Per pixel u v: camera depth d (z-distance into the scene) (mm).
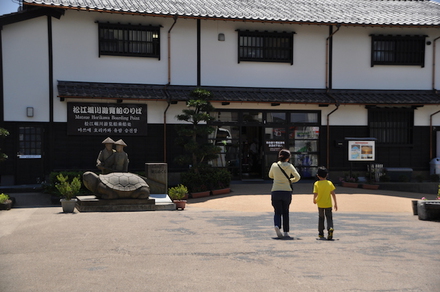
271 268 5727
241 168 17500
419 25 16656
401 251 6867
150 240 7516
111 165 12312
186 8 16484
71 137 15547
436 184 17141
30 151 15219
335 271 5609
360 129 18078
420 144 18391
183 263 5957
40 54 15312
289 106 17609
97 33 15891
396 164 18266
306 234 8422
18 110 15070
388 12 19109
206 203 12992
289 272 5539
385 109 18125
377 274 5500
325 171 8062
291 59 17688
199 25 16922
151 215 10539
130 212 11055
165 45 16625
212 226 9102
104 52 15961
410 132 18359
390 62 18281
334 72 18016
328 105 17781
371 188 16562
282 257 6355
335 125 17953
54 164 15367
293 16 16797
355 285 5031
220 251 6723
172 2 17422
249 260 6160
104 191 11203
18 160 15039
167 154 16516
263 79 17516
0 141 14820
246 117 17438
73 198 11977
